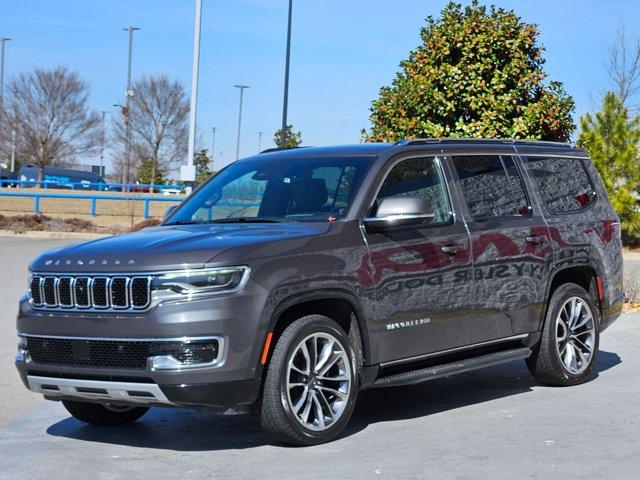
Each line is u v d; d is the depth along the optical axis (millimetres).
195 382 5691
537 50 15414
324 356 6199
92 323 5918
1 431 6852
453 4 15461
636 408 7152
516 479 5348
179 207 7488
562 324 8039
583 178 8664
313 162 7172
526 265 7641
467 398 7738
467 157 7531
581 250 8203
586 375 8227
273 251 6008
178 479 5512
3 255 21250
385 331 6543
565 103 15242
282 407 5953
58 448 6336
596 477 5371
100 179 75812
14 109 59031
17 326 6355
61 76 59062
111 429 6926
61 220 31281
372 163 6895
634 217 25797
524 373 8797
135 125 58531
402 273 6648
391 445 6172
